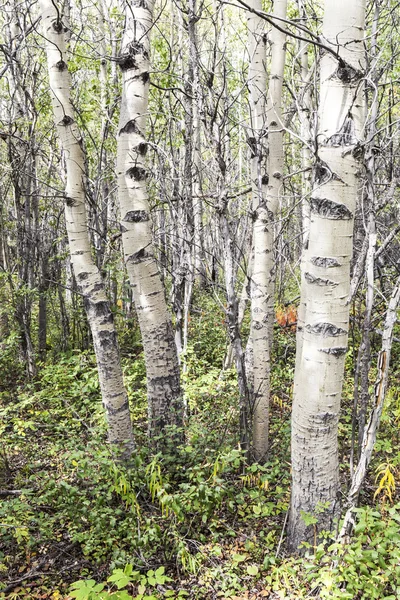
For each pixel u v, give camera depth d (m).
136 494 3.91
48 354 9.05
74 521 3.64
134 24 3.76
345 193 2.57
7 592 3.22
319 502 2.97
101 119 7.54
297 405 2.95
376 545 2.69
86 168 5.98
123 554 3.24
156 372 4.34
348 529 2.71
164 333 4.31
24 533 3.34
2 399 7.03
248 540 3.41
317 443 2.90
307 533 3.06
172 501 3.15
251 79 4.32
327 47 2.31
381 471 3.23
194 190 6.93
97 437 4.55
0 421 5.54
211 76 3.77
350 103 2.50
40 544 3.67
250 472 3.92
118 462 4.06
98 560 3.38
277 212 4.92
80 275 4.22
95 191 7.26
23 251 8.45
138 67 3.89
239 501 3.63
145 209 4.11
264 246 4.24
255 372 4.28
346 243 2.64
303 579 2.93
